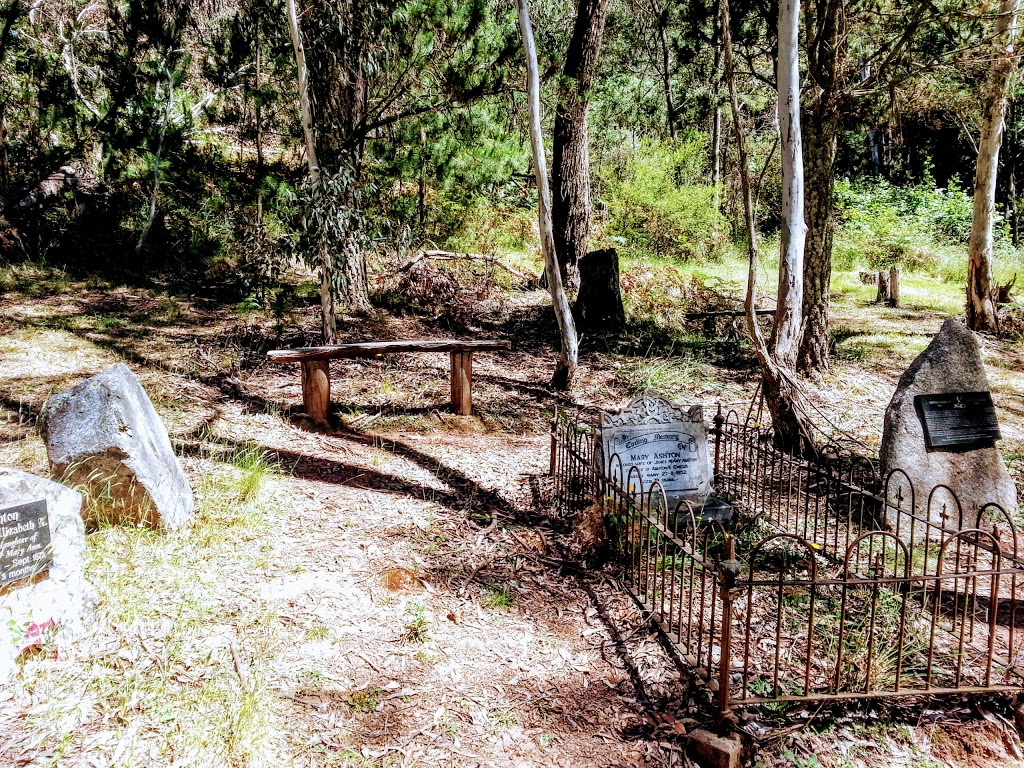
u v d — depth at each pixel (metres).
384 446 7.03
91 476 4.46
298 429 7.09
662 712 3.74
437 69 9.75
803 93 10.70
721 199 22.28
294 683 3.64
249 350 9.12
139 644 3.72
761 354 7.17
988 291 12.91
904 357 11.08
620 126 25.80
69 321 9.20
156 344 8.80
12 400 6.78
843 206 22.56
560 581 4.97
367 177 10.02
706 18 12.73
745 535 5.71
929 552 5.72
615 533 5.32
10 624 3.40
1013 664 4.16
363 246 8.87
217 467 5.85
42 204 12.00
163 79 11.67
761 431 8.11
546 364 10.20
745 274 17.30
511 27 10.09
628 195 18.98
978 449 6.11
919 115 11.48
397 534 5.32
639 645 4.28
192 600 4.11
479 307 12.27
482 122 10.49
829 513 6.34
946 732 3.70
